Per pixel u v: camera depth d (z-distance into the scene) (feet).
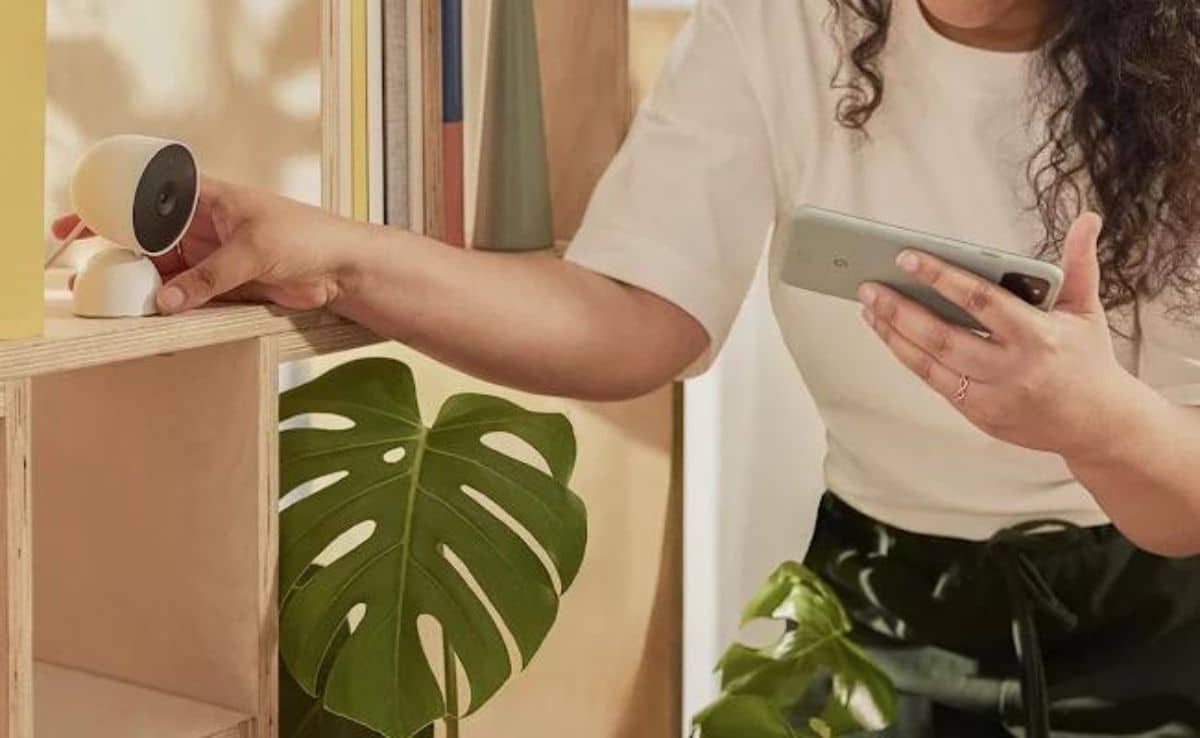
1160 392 5.37
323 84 4.77
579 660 6.30
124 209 4.00
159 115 4.96
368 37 4.96
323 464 4.79
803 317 5.67
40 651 4.78
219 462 4.44
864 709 5.23
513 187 5.49
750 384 6.73
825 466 6.15
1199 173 5.20
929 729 5.64
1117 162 5.24
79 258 4.79
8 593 3.67
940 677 5.66
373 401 4.90
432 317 4.73
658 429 6.09
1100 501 4.95
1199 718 5.42
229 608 4.48
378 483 4.80
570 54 5.88
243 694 4.49
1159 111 5.18
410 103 5.13
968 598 5.62
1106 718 5.50
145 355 4.00
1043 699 5.34
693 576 6.84
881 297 4.49
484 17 5.83
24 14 3.60
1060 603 5.52
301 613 4.62
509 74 5.49
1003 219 5.48
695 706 6.86
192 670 4.56
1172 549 5.01
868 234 4.39
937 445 5.63
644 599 6.18
